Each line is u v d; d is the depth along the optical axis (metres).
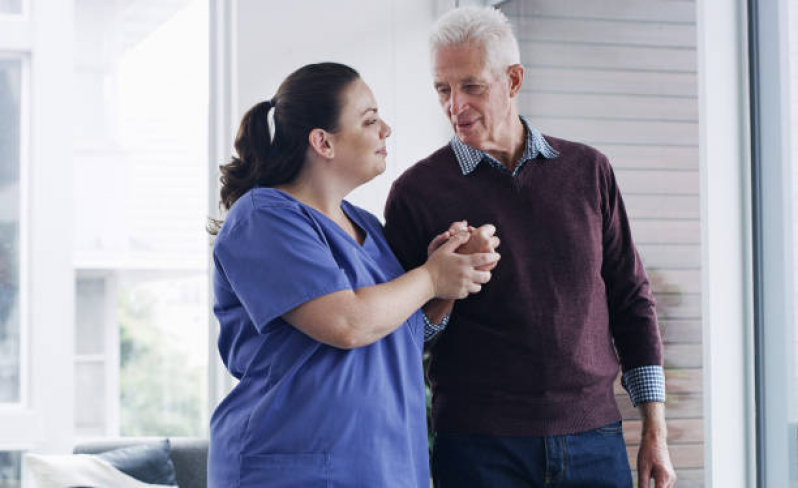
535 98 3.02
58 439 3.52
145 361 3.58
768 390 2.27
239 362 1.66
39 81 3.56
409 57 3.44
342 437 1.55
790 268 2.20
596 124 2.70
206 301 3.55
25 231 3.56
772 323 2.25
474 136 1.80
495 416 1.77
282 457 1.54
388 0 3.43
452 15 1.82
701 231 2.31
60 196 3.56
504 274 1.77
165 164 3.56
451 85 1.79
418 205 1.86
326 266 1.55
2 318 3.53
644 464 1.83
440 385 1.86
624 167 2.59
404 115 3.43
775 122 2.23
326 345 1.58
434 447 1.87
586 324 1.79
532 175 1.81
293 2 3.36
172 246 3.57
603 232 1.88
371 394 1.59
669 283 2.44
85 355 3.56
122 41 3.58
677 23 2.38
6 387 3.52
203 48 3.51
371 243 1.76
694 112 2.33
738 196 2.31
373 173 1.69
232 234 1.59
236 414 1.61
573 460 1.75
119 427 3.56
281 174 1.68
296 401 1.56
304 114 1.65
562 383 1.76
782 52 2.21
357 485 1.55
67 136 3.57
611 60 2.62
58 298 3.54
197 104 3.53
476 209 1.81
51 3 3.56
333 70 1.67
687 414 2.40
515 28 3.14
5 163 3.56
